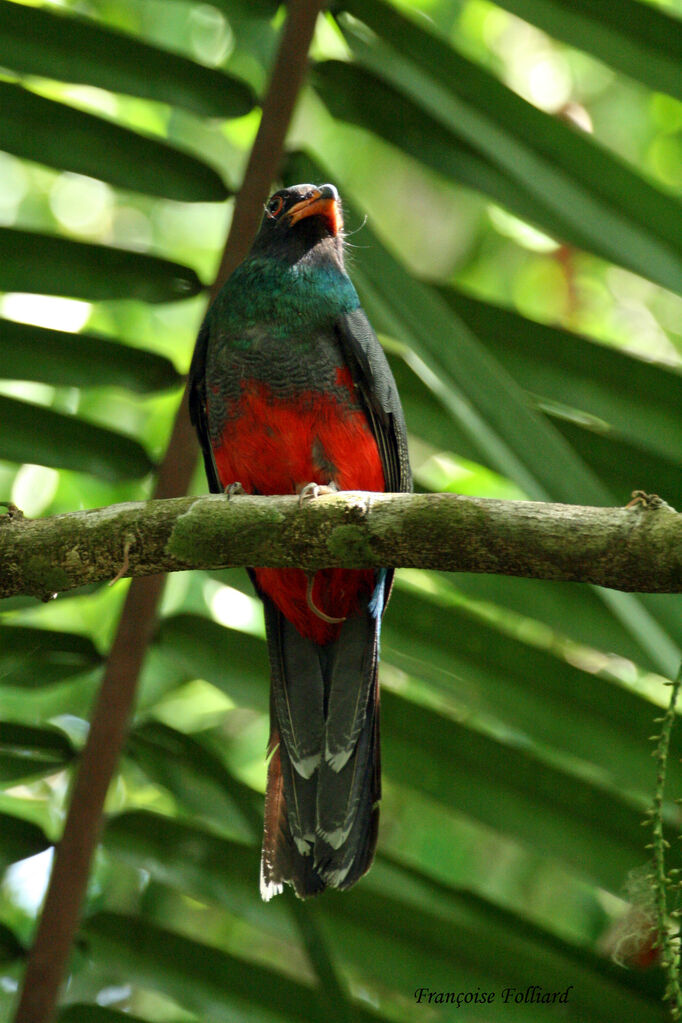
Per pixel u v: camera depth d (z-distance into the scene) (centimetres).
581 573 643
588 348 833
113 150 854
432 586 1277
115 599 1302
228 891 789
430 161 848
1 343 863
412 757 791
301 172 880
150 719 805
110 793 790
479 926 789
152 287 869
